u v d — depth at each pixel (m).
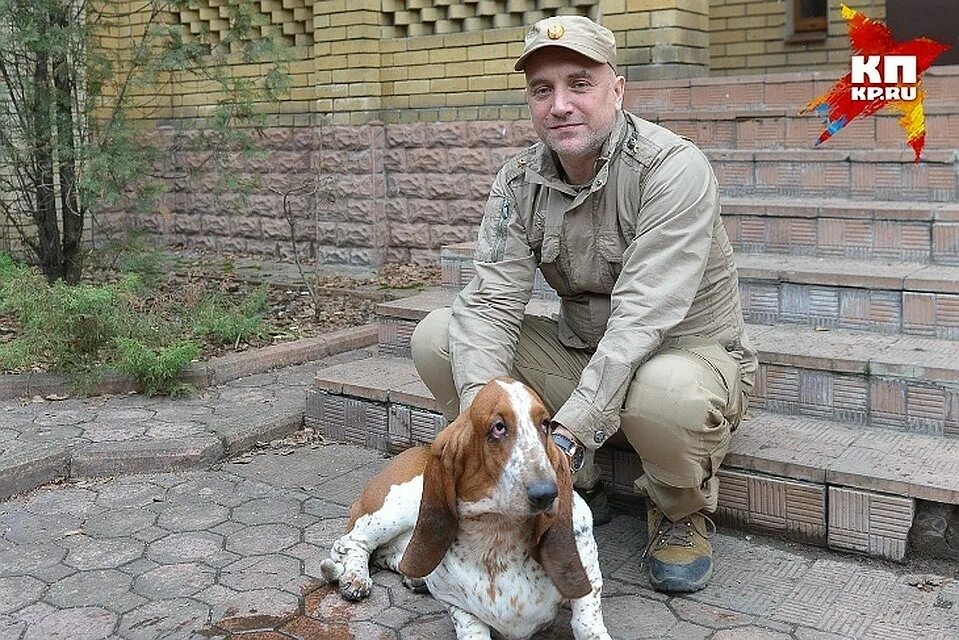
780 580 3.31
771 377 4.10
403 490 3.23
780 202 5.22
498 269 3.37
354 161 8.62
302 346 6.14
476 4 7.95
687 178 3.14
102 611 3.21
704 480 3.29
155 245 9.58
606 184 3.24
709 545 3.34
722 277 3.43
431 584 2.79
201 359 5.93
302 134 9.06
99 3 8.89
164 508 4.04
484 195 8.12
